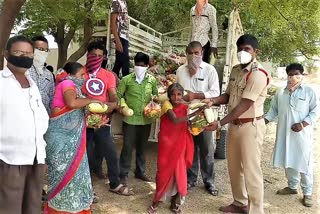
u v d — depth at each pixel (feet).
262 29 35.68
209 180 17.65
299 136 16.87
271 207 16.56
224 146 22.65
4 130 10.44
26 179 11.13
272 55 39.70
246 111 14.25
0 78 10.52
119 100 16.88
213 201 16.80
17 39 10.53
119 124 18.88
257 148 14.48
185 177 15.25
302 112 17.01
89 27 29.81
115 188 16.89
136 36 26.99
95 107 13.23
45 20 27.09
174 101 15.06
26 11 26.09
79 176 12.60
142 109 16.97
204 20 21.71
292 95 17.19
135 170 19.02
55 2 23.02
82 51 31.24
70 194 12.49
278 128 17.67
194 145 17.48
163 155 15.03
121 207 15.72
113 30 19.84
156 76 19.76
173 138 14.97
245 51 13.76
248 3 25.71
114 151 16.51
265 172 21.16
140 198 16.67
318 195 18.06
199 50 16.42
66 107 12.35
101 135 16.14
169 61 21.54
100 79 14.55
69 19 25.61
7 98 10.45
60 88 12.46
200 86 16.67
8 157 10.55
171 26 39.65
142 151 18.47
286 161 17.13
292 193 17.98
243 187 15.52
